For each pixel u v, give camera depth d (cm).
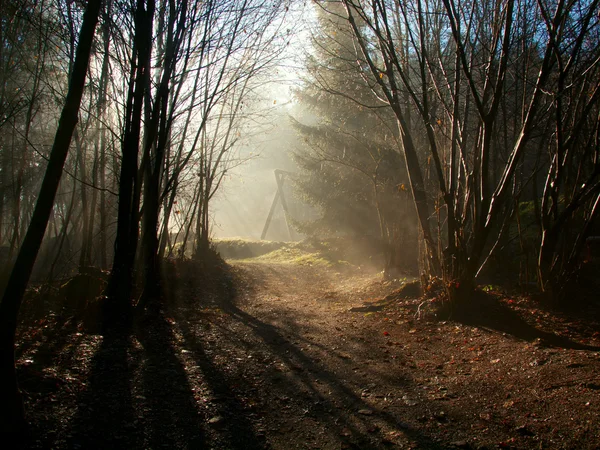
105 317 733
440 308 797
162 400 446
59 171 357
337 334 748
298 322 846
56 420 375
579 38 708
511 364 544
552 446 348
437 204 865
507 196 1044
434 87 852
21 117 966
